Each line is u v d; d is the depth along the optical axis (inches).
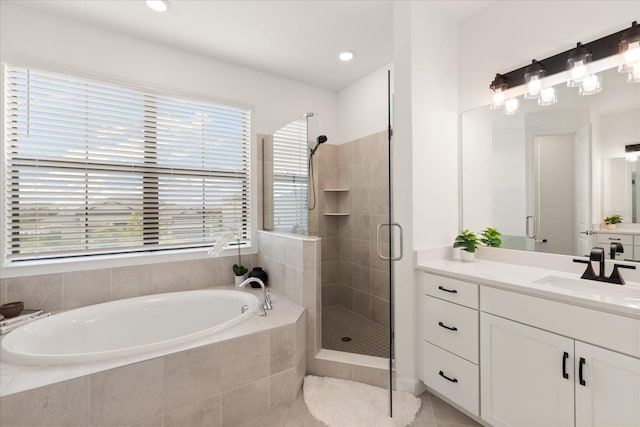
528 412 52.9
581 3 64.1
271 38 93.7
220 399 63.1
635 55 55.8
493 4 79.8
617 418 42.3
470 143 85.1
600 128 61.9
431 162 79.6
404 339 76.6
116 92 90.2
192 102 103.0
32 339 64.9
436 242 80.7
